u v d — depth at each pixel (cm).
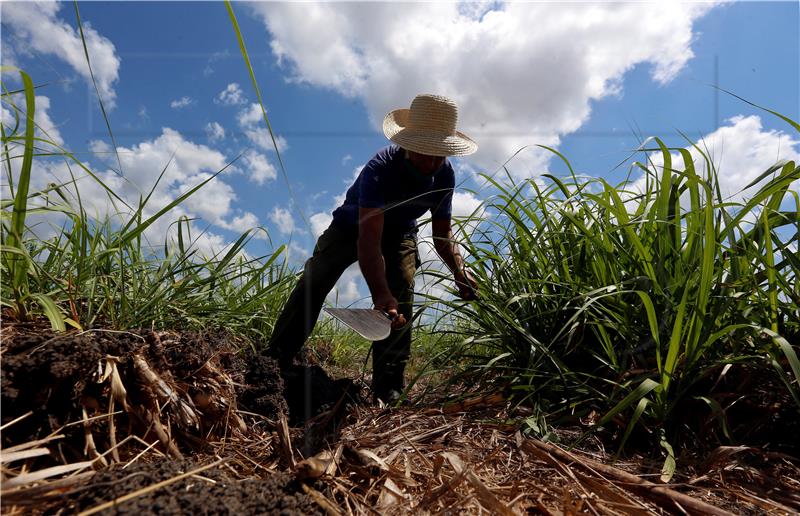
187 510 118
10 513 117
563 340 250
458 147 257
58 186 205
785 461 184
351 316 214
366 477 164
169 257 269
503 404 242
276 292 354
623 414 211
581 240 251
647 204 239
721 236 213
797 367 171
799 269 204
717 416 186
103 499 120
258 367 234
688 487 171
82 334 178
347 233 291
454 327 293
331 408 239
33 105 166
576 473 172
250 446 193
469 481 150
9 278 204
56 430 153
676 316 206
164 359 188
